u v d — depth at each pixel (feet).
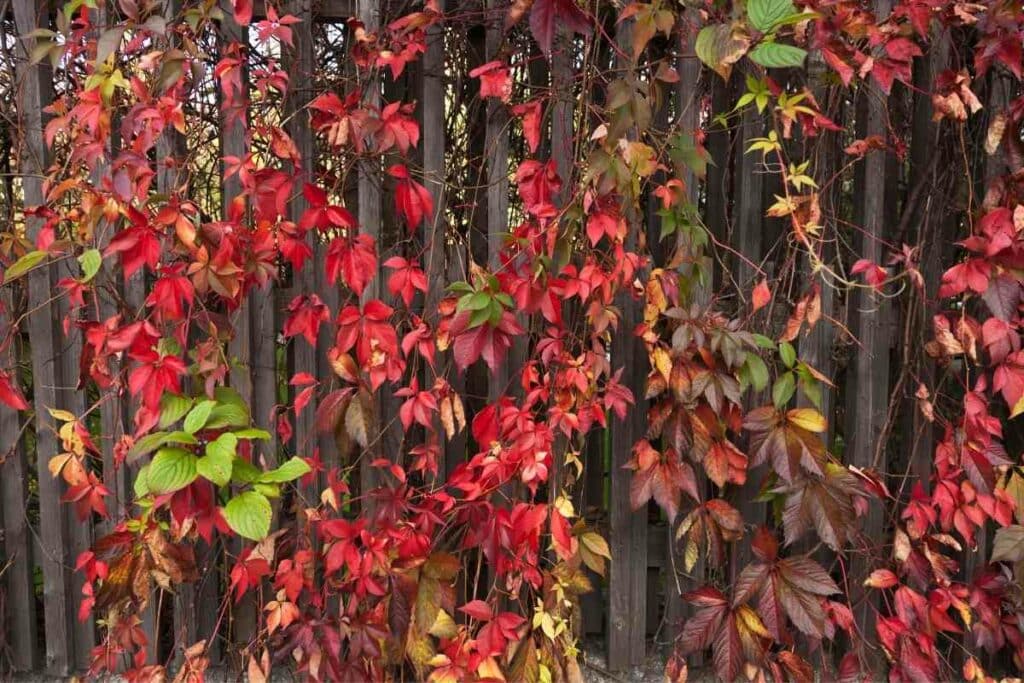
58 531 6.79
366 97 6.20
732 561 6.50
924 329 6.47
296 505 6.63
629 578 6.88
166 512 6.34
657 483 6.05
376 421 6.44
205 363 6.04
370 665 6.39
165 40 6.02
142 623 6.84
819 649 6.78
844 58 5.60
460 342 5.76
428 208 6.03
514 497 6.46
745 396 6.57
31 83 6.40
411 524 6.14
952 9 5.72
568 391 6.07
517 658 6.26
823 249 6.44
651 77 6.14
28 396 7.22
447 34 6.40
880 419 6.58
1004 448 6.66
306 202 6.40
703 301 6.32
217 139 6.47
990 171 6.28
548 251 5.91
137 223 5.61
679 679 6.28
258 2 6.34
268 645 6.84
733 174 6.81
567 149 6.26
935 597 6.20
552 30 5.44
